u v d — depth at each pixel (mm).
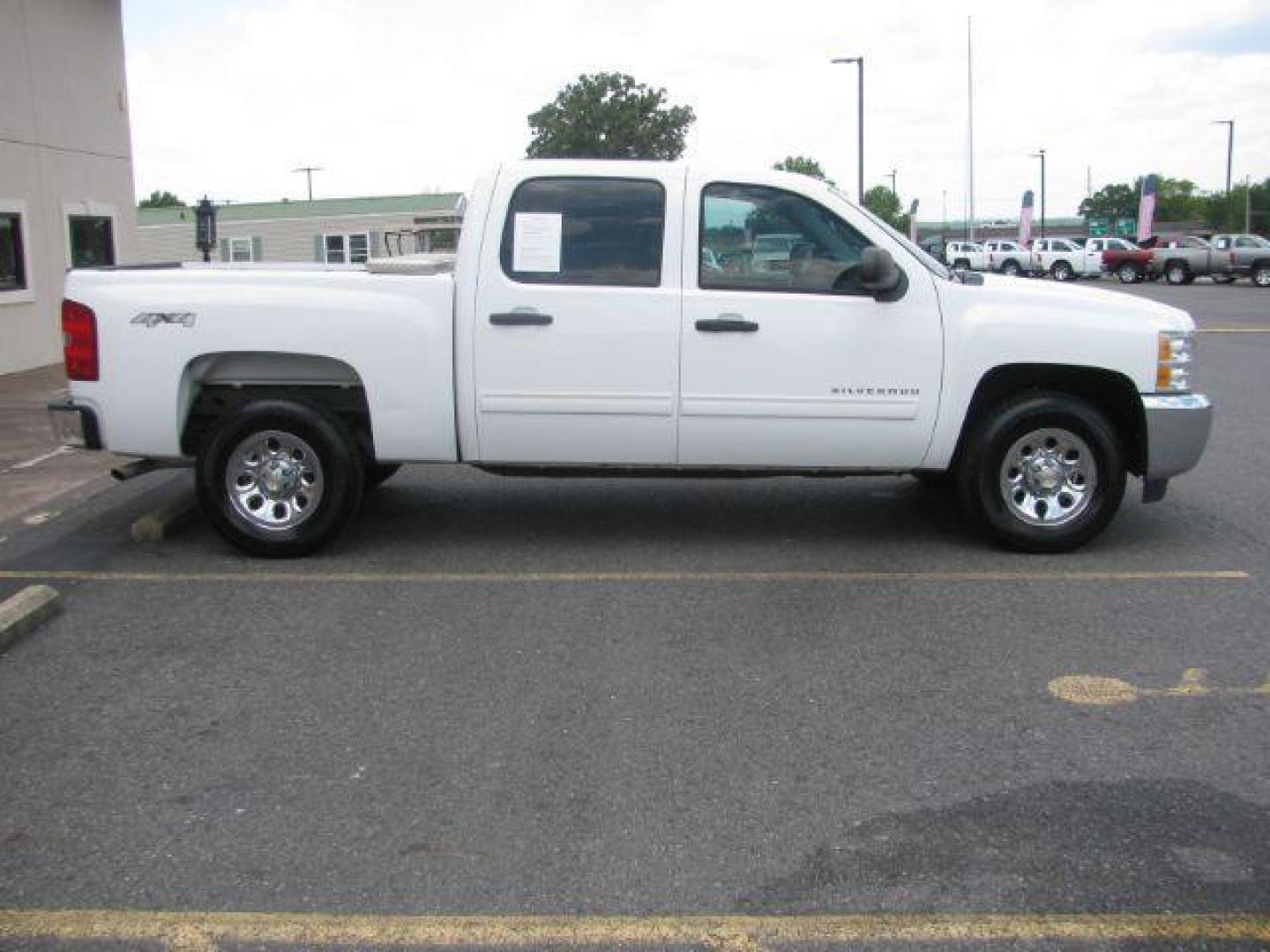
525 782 4223
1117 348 6602
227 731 4656
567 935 3348
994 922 3395
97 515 8039
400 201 47562
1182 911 3438
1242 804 4035
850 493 8594
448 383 6637
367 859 3734
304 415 6715
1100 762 4352
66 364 6773
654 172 6586
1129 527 7555
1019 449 6809
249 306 6594
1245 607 6000
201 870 3676
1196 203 111000
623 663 5324
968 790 4145
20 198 15016
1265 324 23078
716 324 6535
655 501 8359
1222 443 10430
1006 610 5980
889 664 5293
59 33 15859
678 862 3707
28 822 3963
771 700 4918
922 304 6590
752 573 6633
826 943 3307
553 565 6816
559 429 6684
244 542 6859
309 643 5602
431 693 5008
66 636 5695
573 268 6590
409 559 6949
